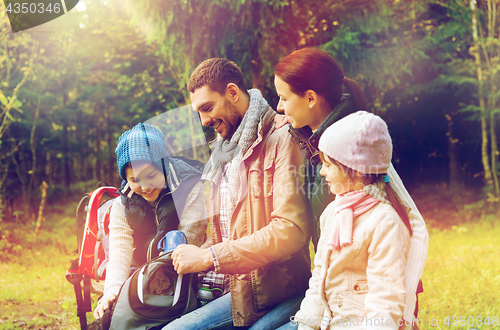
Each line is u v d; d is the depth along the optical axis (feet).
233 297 5.72
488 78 29.55
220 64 5.89
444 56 32.14
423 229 5.00
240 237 5.78
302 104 5.60
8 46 26.53
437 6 30.35
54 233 26.09
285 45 19.47
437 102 36.11
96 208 7.66
